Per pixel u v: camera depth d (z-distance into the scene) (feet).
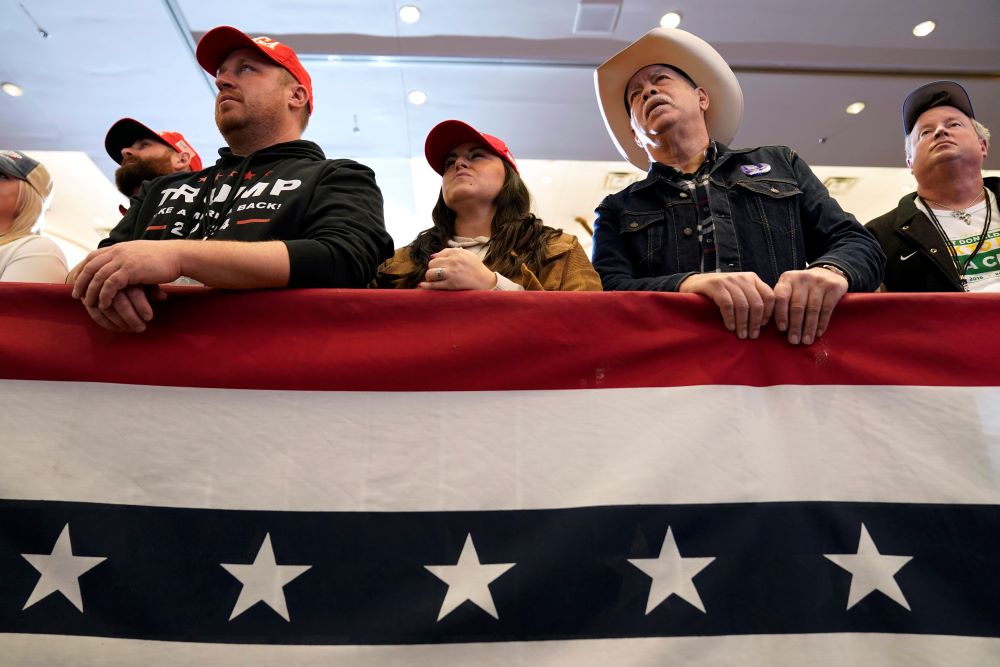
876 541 3.94
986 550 3.93
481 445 4.07
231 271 4.16
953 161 7.23
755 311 4.40
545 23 15.74
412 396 4.16
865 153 19.93
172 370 4.12
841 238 5.44
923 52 16.55
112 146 10.09
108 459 3.93
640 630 3.71
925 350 4.36
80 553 3.76
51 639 3.60
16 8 15.14
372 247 4.84
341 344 4.23
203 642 3.63
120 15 15.26
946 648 3.73
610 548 3.87
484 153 6.73
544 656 3.65
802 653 3.70
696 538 3.91
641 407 4.20
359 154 20.30
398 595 3.75
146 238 5.51
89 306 3.97
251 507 3.89
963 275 6.79
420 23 15.71
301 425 4.06
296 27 15.79
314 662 3.61
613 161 20.71
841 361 4.36
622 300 4.45
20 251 6.19
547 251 6.07
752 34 16.12
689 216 6.15
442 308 4.35
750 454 4.12
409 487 3.96
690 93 7.02
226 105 6.08
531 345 4.30
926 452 4.14
